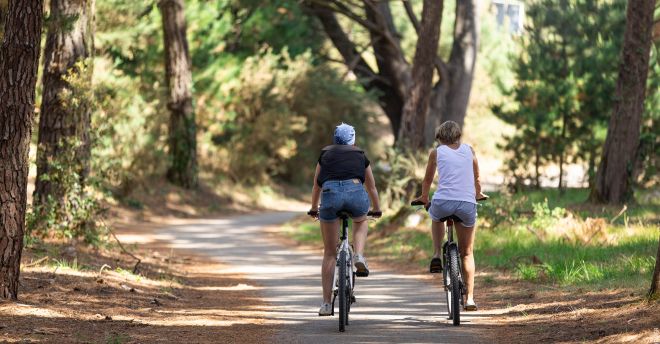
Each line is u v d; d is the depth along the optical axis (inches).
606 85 2610.7
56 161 1277.1
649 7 2102.6
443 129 803.4
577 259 1206.9
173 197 3186.5
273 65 3981.3
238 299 1037.8
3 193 802.8
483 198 827.4
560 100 2679.6
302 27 3412.9
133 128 3046.3
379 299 1007.0
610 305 806.5
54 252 1159.6
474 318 843.4
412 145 2272.4
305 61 4116.6
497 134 5792.3
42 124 1307.8
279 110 3976.4
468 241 806.5
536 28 2775.6
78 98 1301.7
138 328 772.6
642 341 615.8
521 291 1016.9
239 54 3870.6
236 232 2390.5
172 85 3294.8
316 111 4205.2
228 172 3924.7
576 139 2696.9
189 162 3341.5
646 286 877.2
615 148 2135.8
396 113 3326.8
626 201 2139.5
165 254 1617.9
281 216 3294.8
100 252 1305.4
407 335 737.6
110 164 1476.4
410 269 1390.3
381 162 2317.9
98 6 3275.1
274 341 720.3
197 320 839.1
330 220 786.2
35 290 888.3
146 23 3449.8
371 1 3036.4
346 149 792.9
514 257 1294.3
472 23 3078.2
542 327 757.3
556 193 2669.8
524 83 2851.9
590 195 2177.7
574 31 2706.7
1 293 811.4
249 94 3934.5
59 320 770.2
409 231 1895.9
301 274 1342.3
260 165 4010.8
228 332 769.6
